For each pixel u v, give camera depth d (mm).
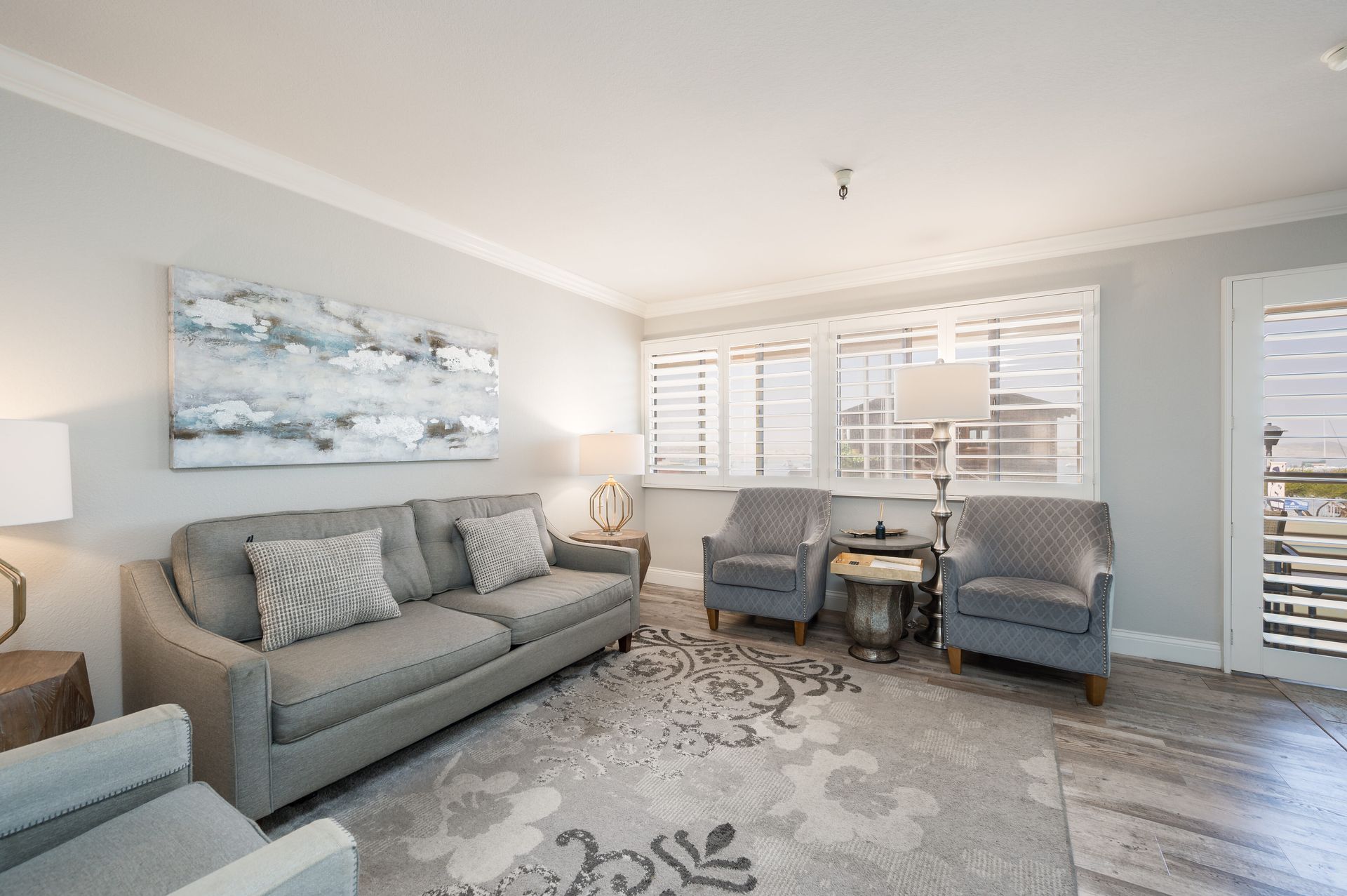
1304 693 2766
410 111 2203
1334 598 2818
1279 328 2963
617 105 2166
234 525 2293
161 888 933
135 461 2188
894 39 1799
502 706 2639
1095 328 3371
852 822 1801
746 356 4621
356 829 1772
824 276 4285
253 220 2521
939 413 3195
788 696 2742
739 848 1681
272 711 1692
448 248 3389
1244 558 3018
